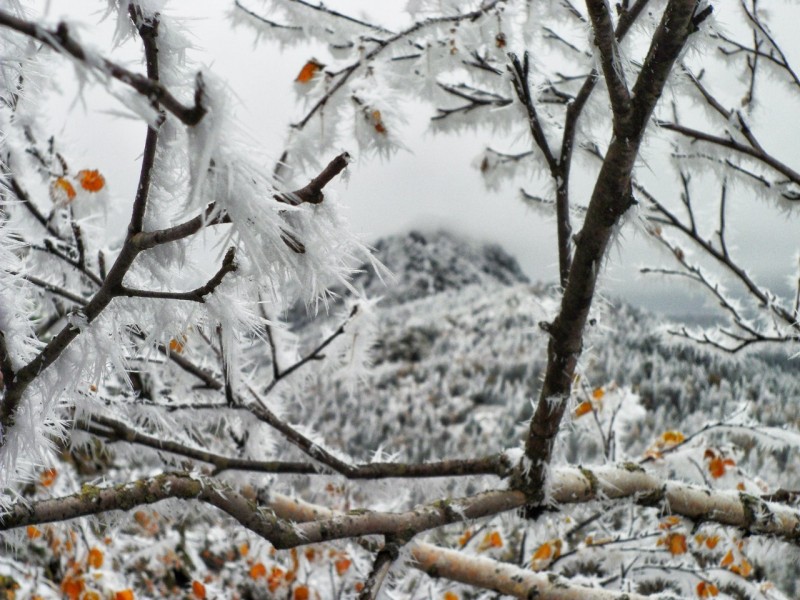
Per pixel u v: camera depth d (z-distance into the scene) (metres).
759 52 2.37
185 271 0.83
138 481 1.36
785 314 2.41
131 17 0.59
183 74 0.61
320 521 1.50
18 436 0.85
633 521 3.23
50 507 1.23
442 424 23.50
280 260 0.69
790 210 2.39
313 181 0.65
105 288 0.78
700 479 2.80
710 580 2.79
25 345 0.87
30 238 1.77
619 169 1.21
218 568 4.82
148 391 1.94
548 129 1.79
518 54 1.88
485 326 34.81
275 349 2.14
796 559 2.05
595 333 1.68
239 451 2.11
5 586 3.13
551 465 1.80
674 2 1.02
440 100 2.54
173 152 0.64
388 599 1.76
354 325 2.09
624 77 1.12
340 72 1.86
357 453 18.05
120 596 2.96
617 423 3.37
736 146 2.28
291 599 3.92
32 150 1.70
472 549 3.23
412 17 2.01
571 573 3.31
